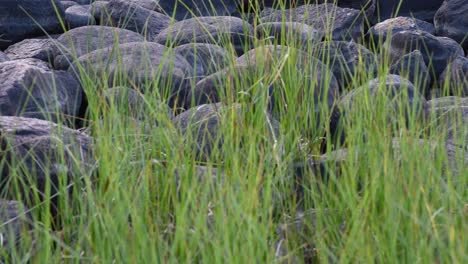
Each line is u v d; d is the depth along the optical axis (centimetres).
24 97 534
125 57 605
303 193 439
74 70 591
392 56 698
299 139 479
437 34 823
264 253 350
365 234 352
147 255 341
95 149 436
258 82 480
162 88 536
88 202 386
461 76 649
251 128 434
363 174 415
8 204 403
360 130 434
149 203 390
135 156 432
